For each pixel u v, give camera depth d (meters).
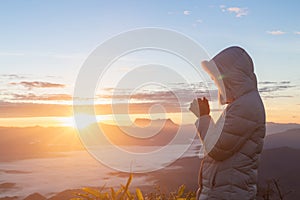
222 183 2.76
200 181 2.90
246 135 2.70
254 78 2.87
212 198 2.79
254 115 2.71
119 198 3.05
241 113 2.69
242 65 2.78
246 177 2.73
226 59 2.78
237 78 2.76
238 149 2.71
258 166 2.84
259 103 2.78
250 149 2.72
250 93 2.78
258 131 2.75
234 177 2.73
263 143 2.82
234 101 2.74
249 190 2.74
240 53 2.81
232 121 2.68
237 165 2.72
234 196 2.72
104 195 3.07
